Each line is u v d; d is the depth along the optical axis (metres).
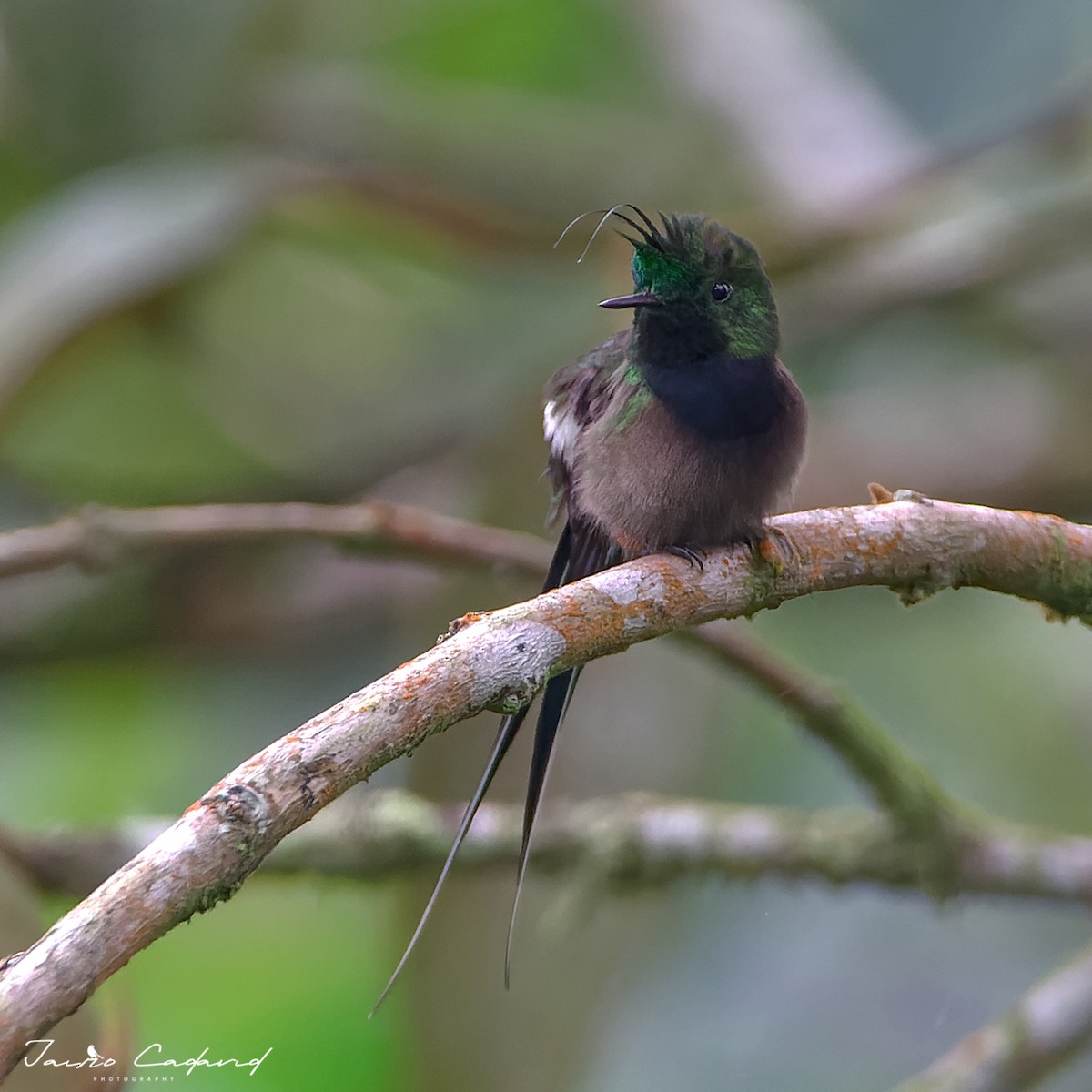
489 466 10.67
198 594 11.88
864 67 13.80
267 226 11.42
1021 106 13.13
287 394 12.62
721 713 10.28
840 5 14.04
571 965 8.97
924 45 13.66
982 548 5.81
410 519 7.46
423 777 9.47
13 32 10.91
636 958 9.16
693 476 6.29
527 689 4.68
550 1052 8.91
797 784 10.91
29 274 10.12
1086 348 12.10
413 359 12.77
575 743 9.54
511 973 8.91
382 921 10.33
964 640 11.93
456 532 7.50
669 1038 10.51
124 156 11.17
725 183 13.32
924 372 12.80
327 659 12.19
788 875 7.81
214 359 12.24
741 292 6.46
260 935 10.55
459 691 4.49
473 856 7.86
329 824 7.75
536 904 8.97
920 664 11.80
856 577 5.70
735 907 10.88
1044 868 7.68
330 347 12.78
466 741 9.42
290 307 12.71
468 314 12.69
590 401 6.95
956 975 10.65
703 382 6.36
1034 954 10.69
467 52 14.48
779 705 7.45
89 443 12.05
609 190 13.31
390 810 7.79
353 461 12.41
